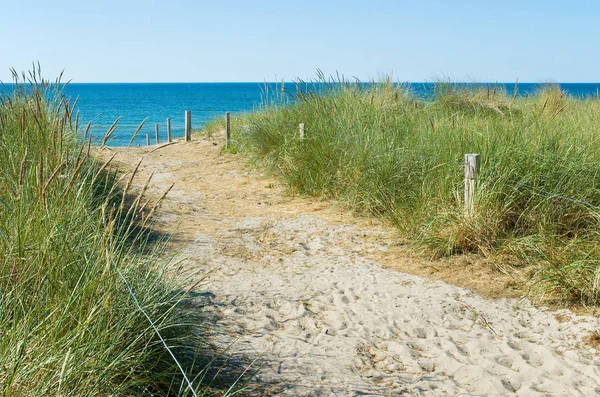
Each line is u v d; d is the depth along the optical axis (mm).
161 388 3525
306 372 4102
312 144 10172
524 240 6324
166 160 13742
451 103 13945
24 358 2766
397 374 4172
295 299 5488
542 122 8164
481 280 5941
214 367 3988
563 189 6852
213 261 6523
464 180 6984
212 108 86938
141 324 3459
